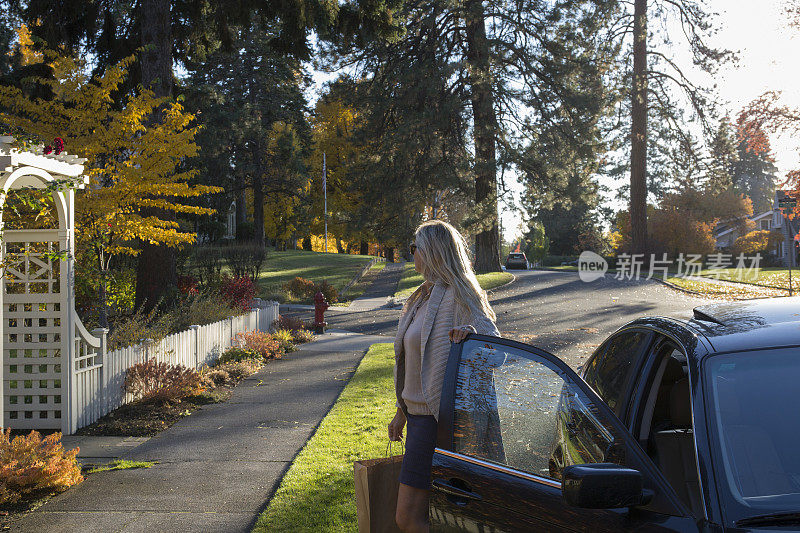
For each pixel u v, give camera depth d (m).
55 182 8.05
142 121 16.09
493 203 37.06
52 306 8.55
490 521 2.95
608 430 2.66
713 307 3.79
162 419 9.30
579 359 13.86
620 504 2.31
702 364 2.94
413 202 38.44
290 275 42.62
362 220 40.75
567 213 96.25
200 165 43.03
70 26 16.48
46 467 6.15
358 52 38.50
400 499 3.52
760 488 2.43
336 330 22.16
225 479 6.62
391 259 83.94
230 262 29.02
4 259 8.09
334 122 61.62
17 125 12.96
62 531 5.38
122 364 9.96
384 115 38.97
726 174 44.78
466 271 3.58
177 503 5.96
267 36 49.75
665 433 3.36
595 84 37.50
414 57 38.12
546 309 25.36
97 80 13.95
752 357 2.91
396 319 24.67
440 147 36.94
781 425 2.62
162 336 11.49
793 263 58.78
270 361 15.25
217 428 8.84
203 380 11.36
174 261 16.23
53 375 8.58
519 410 3.04
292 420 9.18
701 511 2.41
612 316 22.36
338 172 62.22
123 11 18.34
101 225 12.84
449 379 3.32
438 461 3.26
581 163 39.41
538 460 2.94
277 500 5.81
